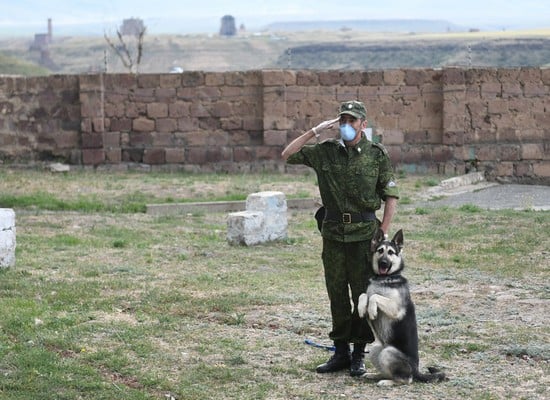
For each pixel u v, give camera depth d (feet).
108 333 38.24
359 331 33.27
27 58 552.00
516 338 37.50
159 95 107.65
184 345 36.96
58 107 108.47
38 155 108.88
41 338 36.83
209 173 106.73
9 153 109.09
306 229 68.59
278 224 62.49
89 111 107.45
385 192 32.83
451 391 31.07
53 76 108.17
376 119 106.32
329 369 33.60
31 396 30.55
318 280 49.90
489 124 105.09
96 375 32.83
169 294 45.19
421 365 34.35
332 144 33.19
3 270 50.39
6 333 37.68
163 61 506.48
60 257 55.26
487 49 337.72
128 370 33.50
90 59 549.54
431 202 85.15
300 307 43.09
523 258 56.13
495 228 67.26
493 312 42.34
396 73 105.81
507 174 105.19
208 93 107.34
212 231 67.15
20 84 108.68
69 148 108.68
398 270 31.40
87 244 60.34
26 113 108.78
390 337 31.45
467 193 92.02
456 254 57.67
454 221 71.20
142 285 47.65
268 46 555.28
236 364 34.50
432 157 105.70
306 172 105.91
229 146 107.65
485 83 104.58
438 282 49.11
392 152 106.11
